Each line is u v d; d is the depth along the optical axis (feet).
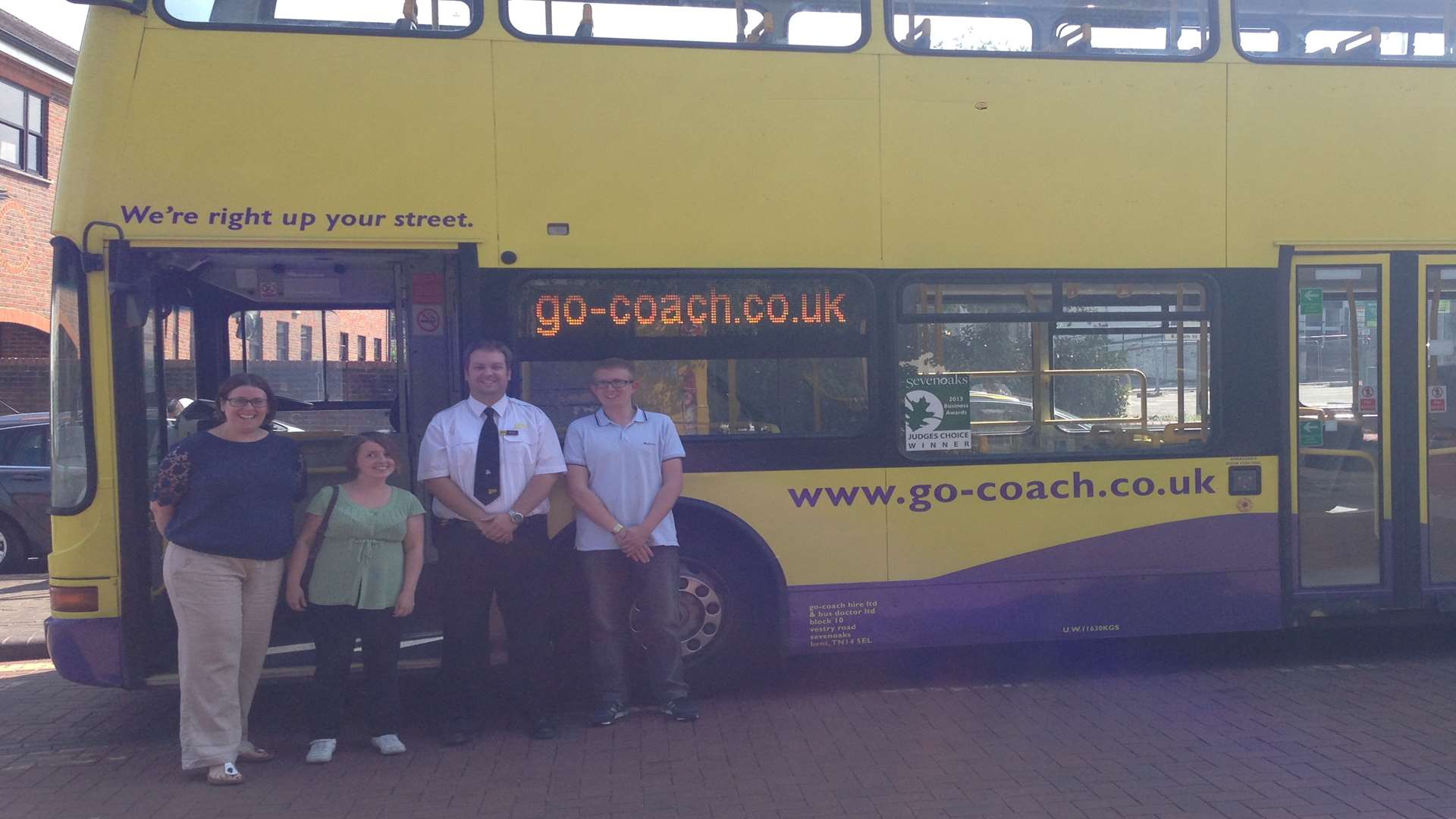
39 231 66.90
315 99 18.83
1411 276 21.84
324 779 16.78
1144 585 21.18
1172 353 21.25
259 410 16.70
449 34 19.24
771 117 20.07
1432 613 22.33
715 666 20.57
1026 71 20.79
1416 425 21.94
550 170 19.43
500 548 17.90
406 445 21.13
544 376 19.49
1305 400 21.67
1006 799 15.49
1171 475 21.21
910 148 20.43
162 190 18.34
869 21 20.36
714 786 16.16
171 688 18.56
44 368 60.80
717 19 20.02
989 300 20.70
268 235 18.60
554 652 20.66
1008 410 20.83
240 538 16.40
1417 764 16.71
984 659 23.44
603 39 19.65
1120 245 20.98
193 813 15.48
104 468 18.33
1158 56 21.21
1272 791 15.64
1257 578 21.52
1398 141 21.89
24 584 34.09
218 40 18.63
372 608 17.34
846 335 20.31
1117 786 15.94
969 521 20.67
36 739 19.20
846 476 20.33
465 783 16.48
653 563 19.03
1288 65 21.56
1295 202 21.52
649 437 18.88
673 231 19.77
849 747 17.87
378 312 23.95
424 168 19.08
